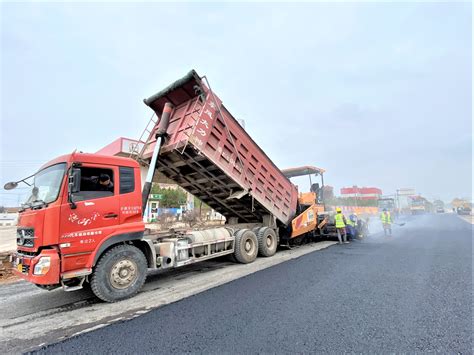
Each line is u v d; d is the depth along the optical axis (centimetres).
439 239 1116
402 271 575
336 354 265
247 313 370
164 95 693
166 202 3297
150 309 402
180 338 307
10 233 1927
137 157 716
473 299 401
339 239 1103
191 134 596
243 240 725
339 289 462
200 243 614
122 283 451
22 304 446
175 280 566
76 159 429
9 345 306
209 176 734
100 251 433
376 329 314
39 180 464
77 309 415
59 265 393
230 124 706
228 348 281
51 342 311
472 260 667
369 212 1745
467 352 264
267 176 822
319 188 1175
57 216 399
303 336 302
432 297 413
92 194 441
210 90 649
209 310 386
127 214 475
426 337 294
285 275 570
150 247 504
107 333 328
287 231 923
